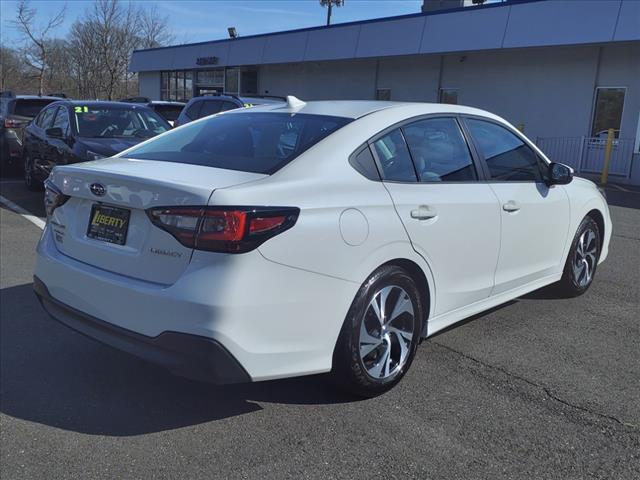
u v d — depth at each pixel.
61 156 9.03
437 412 3.38
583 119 17.52
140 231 3.07
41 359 4.01
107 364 3.96
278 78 28.31
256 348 2.88
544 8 16.72
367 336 3.35
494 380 3.79
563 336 4.54
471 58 20.31
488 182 4.20
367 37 21.98
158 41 45.88
